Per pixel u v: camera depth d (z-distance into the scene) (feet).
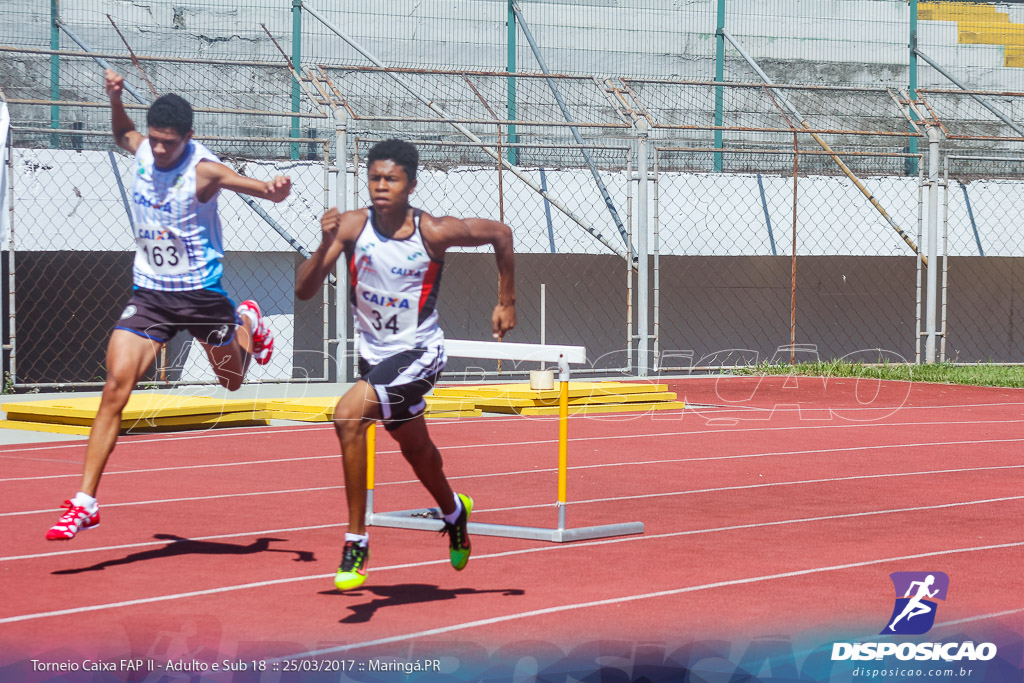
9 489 44.68
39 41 99.91
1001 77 131.44
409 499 43.93
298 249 94.73
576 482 48.70
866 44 127.85
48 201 88.58
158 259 34.88
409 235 28.30
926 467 54.13
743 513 41.75
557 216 105.50
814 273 123.65
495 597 28.99
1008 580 31.45
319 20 107.65
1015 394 92.99
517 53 117.29
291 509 41.39
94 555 33.35
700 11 123.03
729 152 109.29
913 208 115.65
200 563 32.42
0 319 86.07
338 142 92.22
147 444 58.70
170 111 33.94
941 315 120.16
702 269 120.26
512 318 29.04
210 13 107.45
